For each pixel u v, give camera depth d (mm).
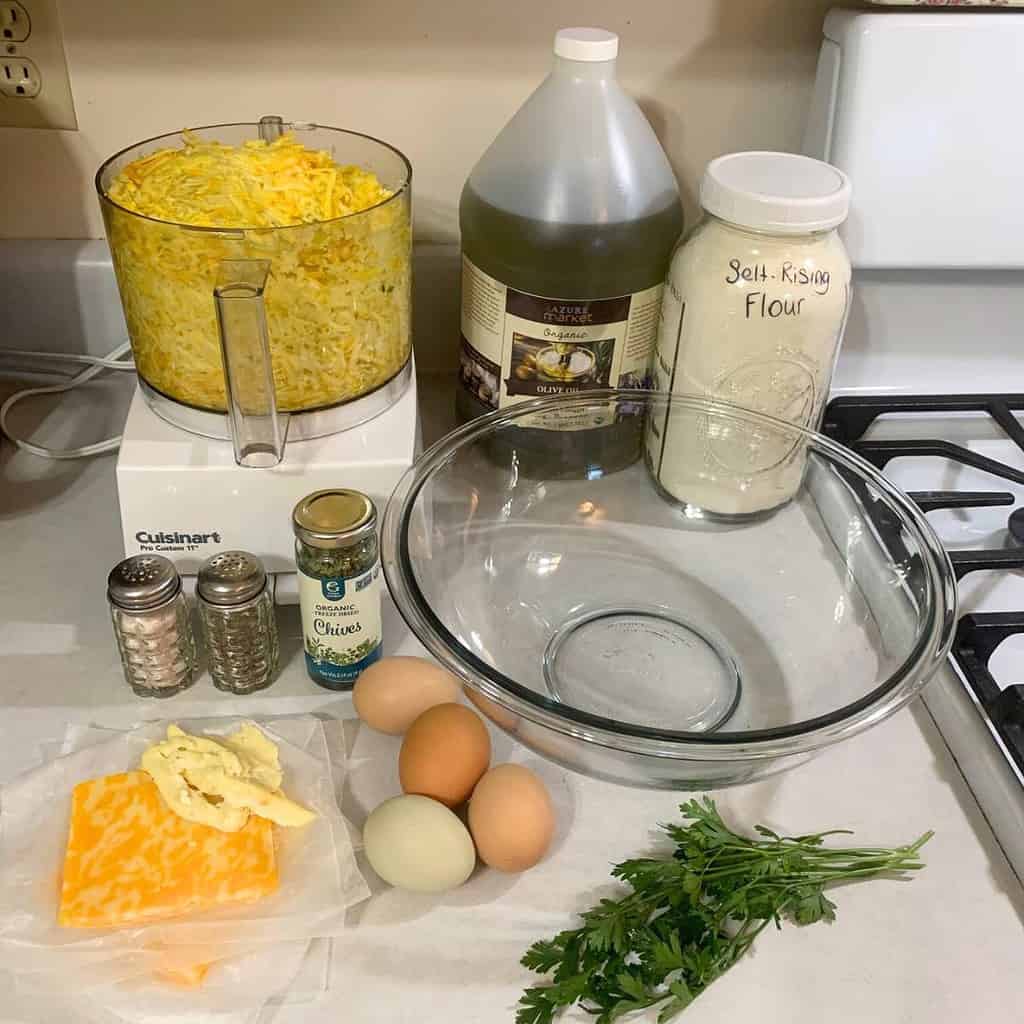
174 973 508
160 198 614
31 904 530
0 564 720
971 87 738
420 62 786
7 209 838
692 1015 501
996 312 871
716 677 681
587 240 691
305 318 612
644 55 792
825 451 739
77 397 867
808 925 540
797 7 775
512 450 758
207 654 662
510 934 534
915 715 650
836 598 715
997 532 783
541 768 613
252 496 643
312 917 530
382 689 611
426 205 849
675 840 560
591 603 728
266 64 781
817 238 677
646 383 781
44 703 635
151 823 560
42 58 769
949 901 553
